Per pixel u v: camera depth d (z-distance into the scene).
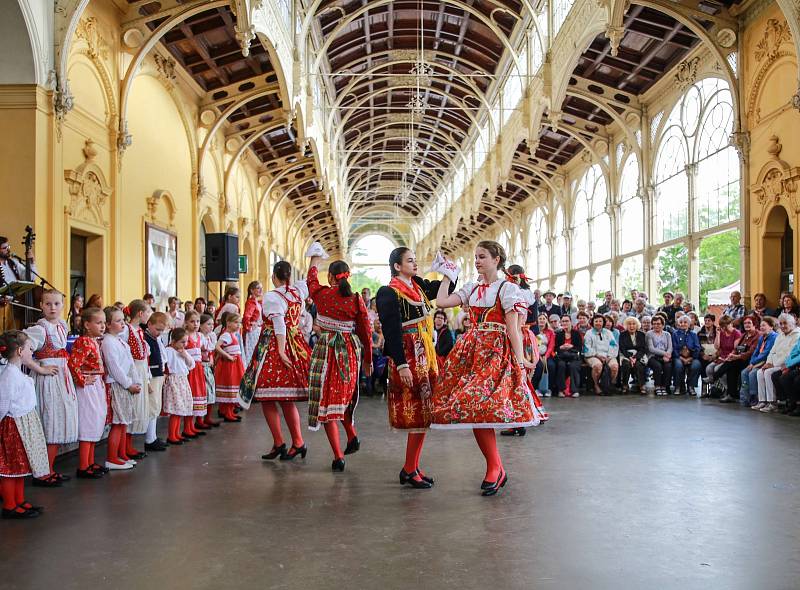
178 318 9.28
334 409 5.15
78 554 3.27
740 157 10.80
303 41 14.55
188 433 6.88
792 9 8.19
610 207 17.11
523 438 6.60
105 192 9.31
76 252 9.09
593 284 19.09
